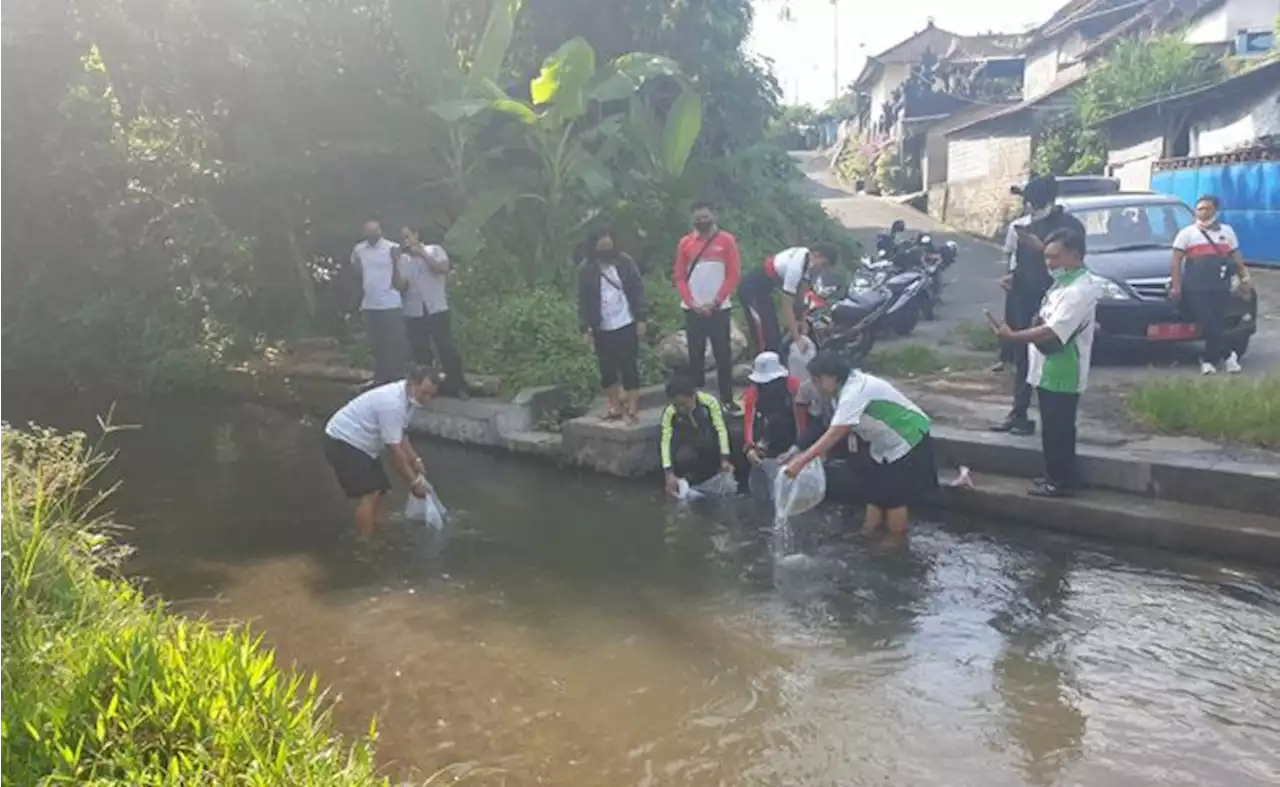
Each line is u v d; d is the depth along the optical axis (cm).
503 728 450
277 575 637
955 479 727
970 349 1197
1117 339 997
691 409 781
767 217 1631
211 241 1352
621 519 734
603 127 1299
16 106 1434
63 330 1459
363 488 705
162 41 1320
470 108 1151
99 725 322
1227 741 426
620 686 485
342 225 1333
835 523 711
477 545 686
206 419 1164
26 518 494
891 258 1503
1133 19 3181
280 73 1315
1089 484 693
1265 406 727
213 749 326
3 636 396
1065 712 452
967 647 518
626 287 850
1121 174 2519
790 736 438
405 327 1036
